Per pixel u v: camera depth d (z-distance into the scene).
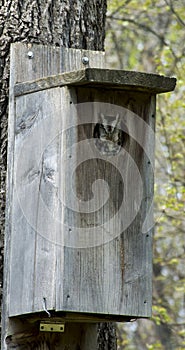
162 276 12.95
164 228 12.59
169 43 13.32
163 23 13.88
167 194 11.16
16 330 5.71
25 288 5.60
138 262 5.56
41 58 6.02
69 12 6.29
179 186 11.92
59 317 5.52
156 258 12.61
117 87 5.55
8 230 5.84
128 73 5.46
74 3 6.33
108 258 5.49
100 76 5.40
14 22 6.17
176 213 11.74
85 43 6.34
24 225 5.71
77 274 5.40
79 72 5.43
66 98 5.54
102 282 5.45
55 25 6.23
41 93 5.73
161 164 12.30
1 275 5.88
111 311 5.44
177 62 12.23
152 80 5.52
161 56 12.00
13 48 6.00
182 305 13.48
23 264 5.66
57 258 5.41
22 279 5.64
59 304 5.35
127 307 5.48
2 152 6.04
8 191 5.88
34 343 5.76
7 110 6.06
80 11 6.35
